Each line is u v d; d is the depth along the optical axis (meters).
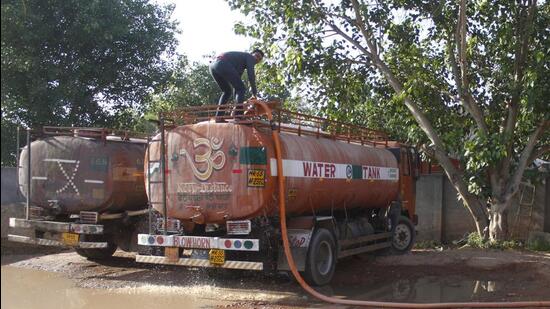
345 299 8.63
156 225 9.45
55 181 11.30
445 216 16.72
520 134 14.30
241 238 8.80
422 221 16.91
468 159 13.70
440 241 16.58
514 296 8.69
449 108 15.28
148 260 9.16
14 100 15.02
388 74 14.56
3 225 13.05
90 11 15.88
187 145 9.06
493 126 14.79
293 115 9.95
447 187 16.72
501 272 10.70
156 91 19.78
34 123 15.79
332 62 14.83
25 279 10.09
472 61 15.32
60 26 16.00
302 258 9.17
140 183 11.73
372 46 14.57
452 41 15.08
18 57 14.73
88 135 11.48
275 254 9.26
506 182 13.96
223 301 8.35
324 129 11.05
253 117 8.80
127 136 12.02
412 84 13.92
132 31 17.73
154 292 8.98
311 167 9.55
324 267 9.72
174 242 8.96
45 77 15.77
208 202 8.84
